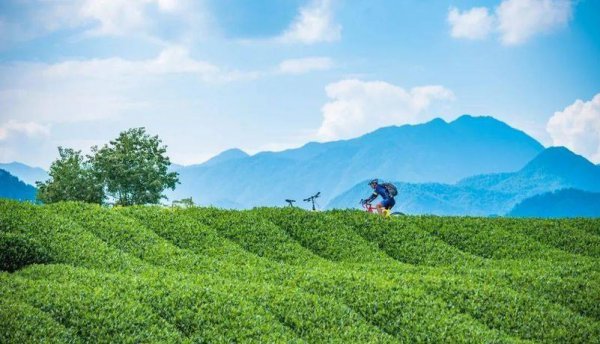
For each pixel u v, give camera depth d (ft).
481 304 75.51
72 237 85.76
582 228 115.96
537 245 106.22
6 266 75.61
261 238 101.96
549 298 79.77
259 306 67.56
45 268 72.95
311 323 65.46
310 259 96.78
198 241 96.73
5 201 93.71
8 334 53.62
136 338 57.11
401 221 113.09
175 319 62.34
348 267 91.91
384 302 72.18
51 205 100.27
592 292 80.43
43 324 56.08
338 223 110.32
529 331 70.79
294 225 108.27
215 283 74.08
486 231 111.14
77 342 55.06
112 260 80.79
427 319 69.21
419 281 80.89
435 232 111.45
